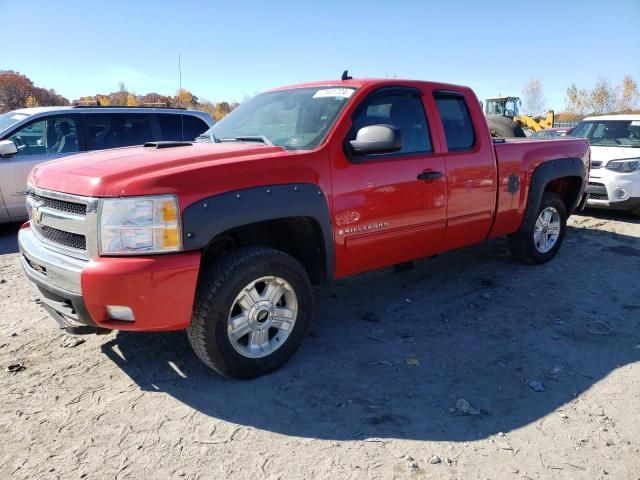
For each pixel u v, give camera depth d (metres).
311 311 3.53
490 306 4.57
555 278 5.33
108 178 2.84
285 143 3.75
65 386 3.21
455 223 4.46
